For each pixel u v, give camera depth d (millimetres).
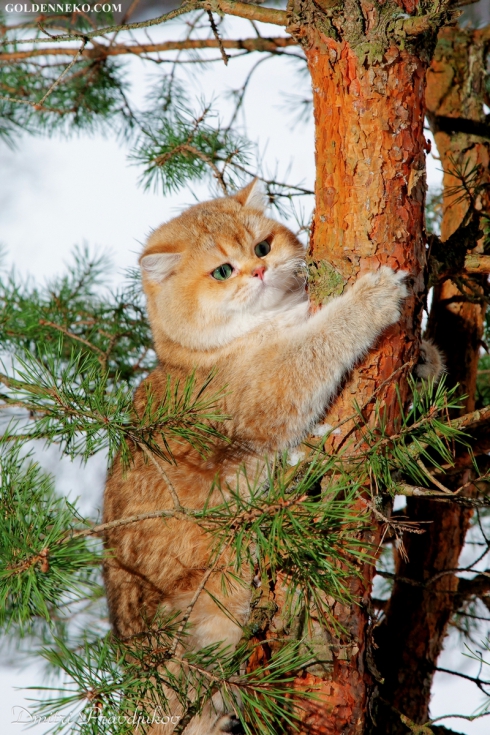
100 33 3053
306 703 2648
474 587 4016
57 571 2094
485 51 4266
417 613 3867
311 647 2652
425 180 2893
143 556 3564
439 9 2607
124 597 3615
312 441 2984
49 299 4941
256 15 2873
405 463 2562
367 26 2666
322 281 3078
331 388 3123
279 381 3361
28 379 2605
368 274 2914
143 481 3582
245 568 3240
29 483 2404
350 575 2416
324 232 2996
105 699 2170
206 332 3717
